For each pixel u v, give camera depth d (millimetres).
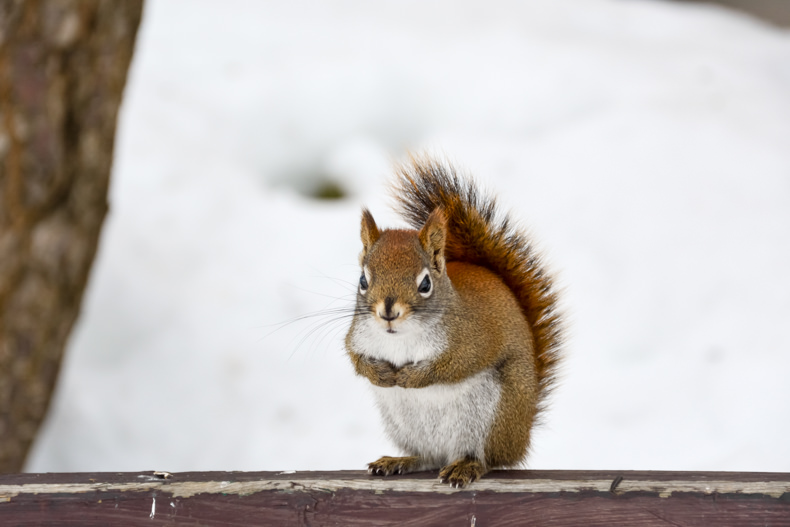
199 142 15219
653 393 11414
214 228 13812
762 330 11969
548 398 7859
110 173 10109
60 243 9797
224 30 17859
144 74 16547
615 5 20219
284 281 13102
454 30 18328
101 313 12594
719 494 5859
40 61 9227
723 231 13375
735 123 15336
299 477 6207
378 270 6766
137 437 11500
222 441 11445
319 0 19469
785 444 10406
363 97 16219
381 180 14344
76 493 5957
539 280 7668
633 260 13031
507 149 14938
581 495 5949
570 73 16656
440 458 7125
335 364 12219
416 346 6777
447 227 7637
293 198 14586
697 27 19297
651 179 14156
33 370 10078
